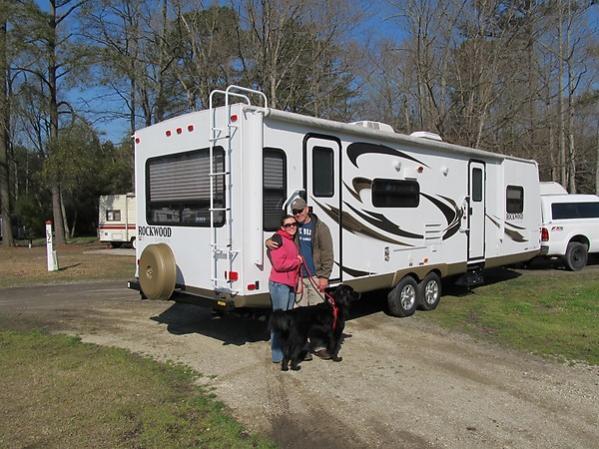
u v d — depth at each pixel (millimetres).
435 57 15922
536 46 18250
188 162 6004
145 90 21312
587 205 12906
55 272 13047
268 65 17094
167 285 5953
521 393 4664
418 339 6457
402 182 7445
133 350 5961
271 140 5590
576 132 24828
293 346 5246
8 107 21203
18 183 41938
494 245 9523
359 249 6750
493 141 16203
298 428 3924
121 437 3672
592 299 8609
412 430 3908
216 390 4695
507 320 7328
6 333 6691
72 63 19859
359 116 19484
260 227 5414
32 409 4125
